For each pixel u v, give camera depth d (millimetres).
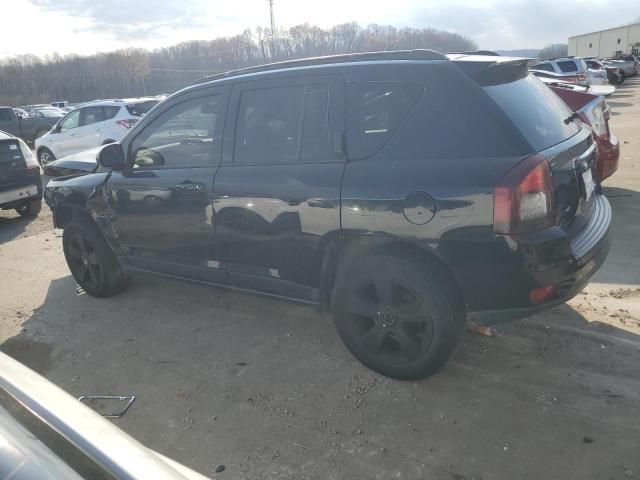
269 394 3156
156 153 4012
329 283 3350
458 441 2643
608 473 2373
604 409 2797
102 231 4457
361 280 3094
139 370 3539
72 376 3527
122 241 4336
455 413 2852
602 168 6152
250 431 2838
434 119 2836
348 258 3172
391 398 3023
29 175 8086
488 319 2793
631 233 5535
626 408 2795
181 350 3766
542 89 3363
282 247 3340
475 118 2744
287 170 3258
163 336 3992
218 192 3553
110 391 3314
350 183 2975
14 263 6051
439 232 2723
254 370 3432
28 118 20672
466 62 2918
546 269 2621
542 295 2682
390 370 3148
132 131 4195
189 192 3713
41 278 5480
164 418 3000
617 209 6379
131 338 3998
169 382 3369
